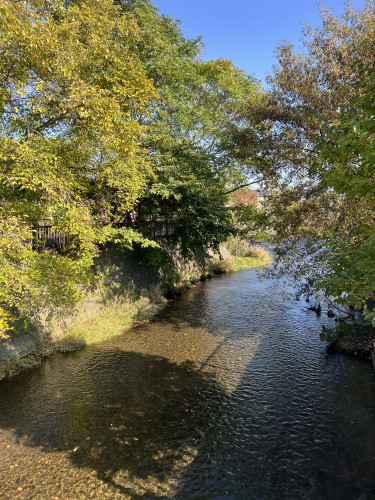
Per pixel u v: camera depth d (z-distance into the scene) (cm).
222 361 838
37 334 909
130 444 528
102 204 929
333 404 625
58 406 645
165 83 1162
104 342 991
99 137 588
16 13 455
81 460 493
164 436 547
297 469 466
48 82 538
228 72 1348
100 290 1186
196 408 629
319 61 771
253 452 504
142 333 1069
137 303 1303
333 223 768
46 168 530
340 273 284
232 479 451
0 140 495
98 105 534
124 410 627
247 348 917
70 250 941
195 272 1980
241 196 2119
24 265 594
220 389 698
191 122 1250
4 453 511
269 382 720
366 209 545
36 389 714
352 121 248
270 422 578
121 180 732
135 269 1428
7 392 703
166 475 461
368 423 563
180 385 720
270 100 846
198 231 1356
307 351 878
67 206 543
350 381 707
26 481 452
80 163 686
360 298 282
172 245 1583
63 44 543
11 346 824
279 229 916
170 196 1210
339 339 905
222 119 1325
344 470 461
